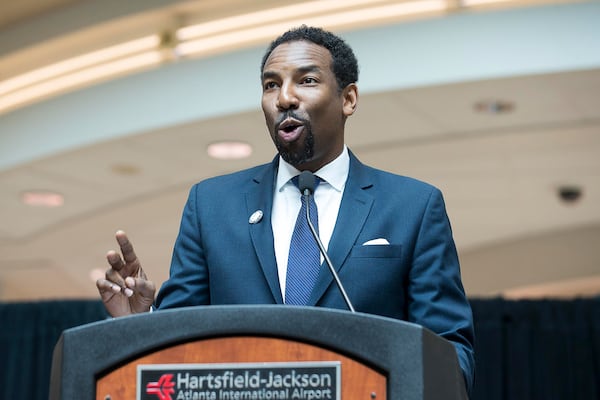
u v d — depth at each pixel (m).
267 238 2.72
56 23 8.57
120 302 2.55
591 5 7.60
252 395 1.90
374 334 1.90
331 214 2.84
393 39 7.96
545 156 10.20
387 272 2.64
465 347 2.48
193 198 2.92
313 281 2.65
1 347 9.59
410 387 1.88
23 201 11.11
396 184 2.85
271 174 2.89
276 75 2.78
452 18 7.85
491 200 12.09
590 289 14.63
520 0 7.69
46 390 9.46
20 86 9.37
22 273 14.36
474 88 7.98
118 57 8.77
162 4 8.06
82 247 12.95
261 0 7.95
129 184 10.48
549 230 13.85
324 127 2.78
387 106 8.39
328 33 2.87
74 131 9.19
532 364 8.60
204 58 8.60
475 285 14.52
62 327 9.57
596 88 8.02
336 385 1.89
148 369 1.91
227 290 2.68
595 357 8.55
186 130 8.81
